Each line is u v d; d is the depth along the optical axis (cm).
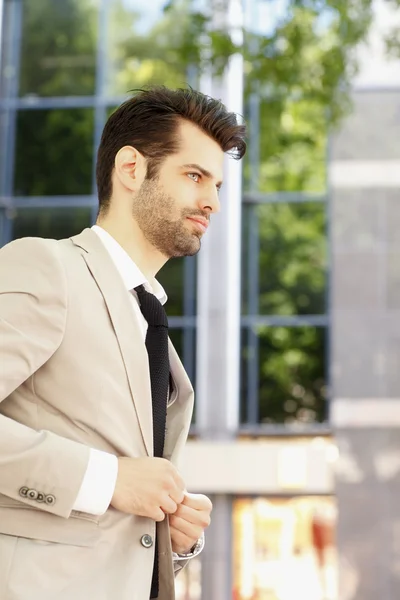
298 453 1152
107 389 182
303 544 1137
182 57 718
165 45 1222
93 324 184
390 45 847
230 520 1148
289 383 1185
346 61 728
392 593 1112
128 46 1239
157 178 199
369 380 1170
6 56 1263
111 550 178
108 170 206
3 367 174
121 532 180
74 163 1245
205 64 711
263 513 1150
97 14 1258
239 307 1203
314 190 1207
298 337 1191
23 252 186
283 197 1209
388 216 1194
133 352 187
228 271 1207
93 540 177
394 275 1185
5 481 173
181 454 207
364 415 1160
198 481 1152
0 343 175
